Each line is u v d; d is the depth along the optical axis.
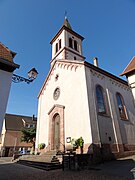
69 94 15.66
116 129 13.98
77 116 13.48
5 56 7.55
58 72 19.11
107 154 11.73
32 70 8.12
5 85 7.15
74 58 25.23
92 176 7.01
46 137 17.19
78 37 29.28
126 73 9.59
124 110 16.80
